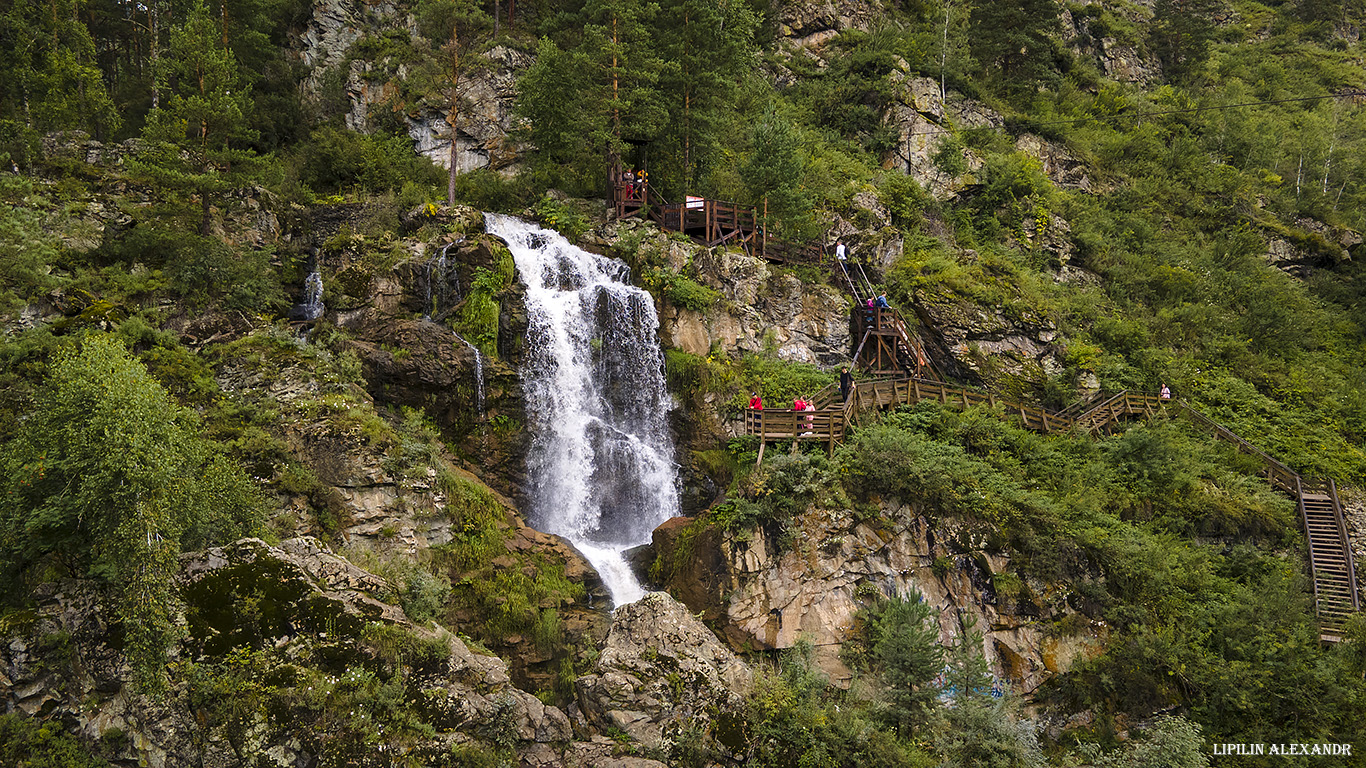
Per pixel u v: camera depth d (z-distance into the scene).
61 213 29.78
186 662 17.03
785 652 23.53
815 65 55.09
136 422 18.06
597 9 38.97
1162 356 38.84
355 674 17.12
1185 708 24.55
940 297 37.22
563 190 39.81
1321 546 29.45
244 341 25.89
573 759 18.47
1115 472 30.05
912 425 28.86
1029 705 24.22
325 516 22.03
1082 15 75.25
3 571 18.83
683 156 40.25
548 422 28.83
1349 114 73.62
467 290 29.83
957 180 47.00
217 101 31.95
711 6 40.91
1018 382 35.94
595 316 31.06
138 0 48.44
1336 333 46.25
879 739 20.36
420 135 44.34
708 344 32.69
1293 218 57.16
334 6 49.28
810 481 25.39
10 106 39.12
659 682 19.92
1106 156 57.22
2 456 18.67
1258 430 36.34
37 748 17.41
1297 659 24.31
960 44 59.97
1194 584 26.80
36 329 23.94
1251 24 92.75
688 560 24.67
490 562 23.34
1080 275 45.72
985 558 25.55
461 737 17.48
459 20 45.59
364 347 26.97
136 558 17.53
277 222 34.28
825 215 41.47
